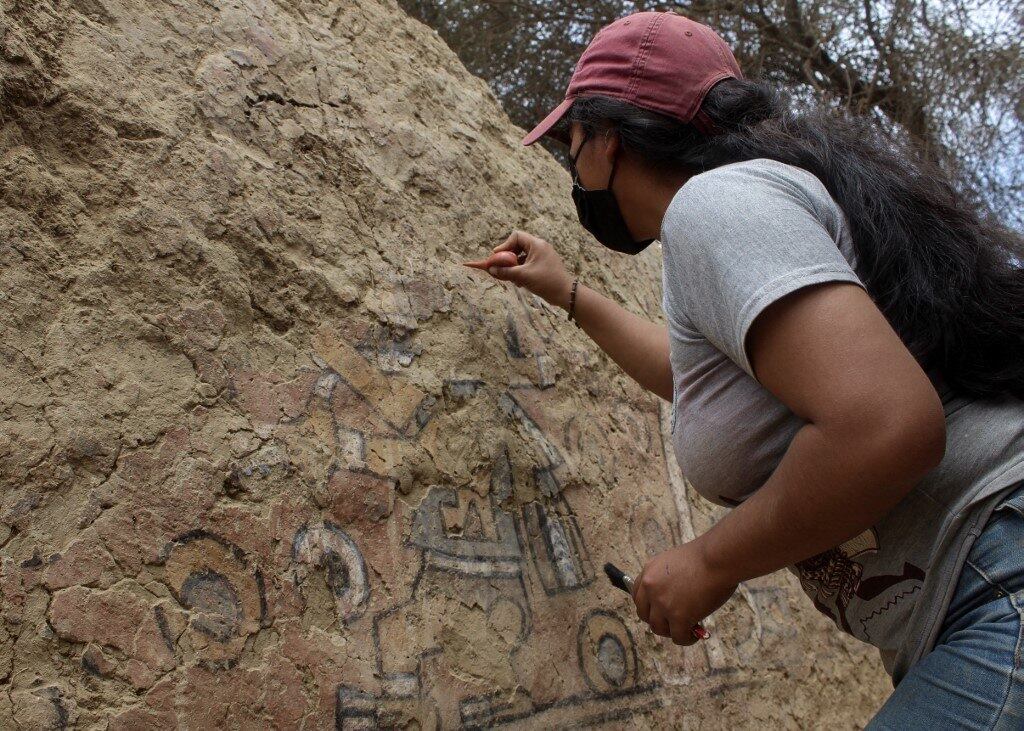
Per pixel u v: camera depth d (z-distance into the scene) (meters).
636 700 2.03
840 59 6.72
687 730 2.12
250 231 1.77
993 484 1.07
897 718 1.10
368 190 2.12
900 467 0.97
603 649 2.02
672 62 1.31
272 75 2.04
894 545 1.15
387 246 2.08
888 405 0.96
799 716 2.48
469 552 1.86
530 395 2.24
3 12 1.53
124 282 1.54
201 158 1.76
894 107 6.56
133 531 1.39
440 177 2.35
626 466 2.45
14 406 1.34
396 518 1.76
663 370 1.89
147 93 1.74
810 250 1.03
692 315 1.15
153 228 1.62
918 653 1.15
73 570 1.31
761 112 1.32
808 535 1.07
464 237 2.33
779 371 1.03
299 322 1.79
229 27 2.00
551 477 2.15
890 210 1.16
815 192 1.16
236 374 1.64
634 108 1.32
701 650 2.30
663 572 1.29
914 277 1.12
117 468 1.41
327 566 1.61
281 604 1.52
